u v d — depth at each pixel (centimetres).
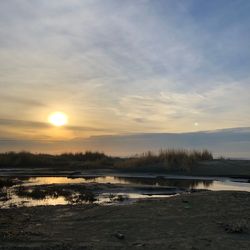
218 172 3375
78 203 1678
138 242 906
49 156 5212
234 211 1205
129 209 1278
